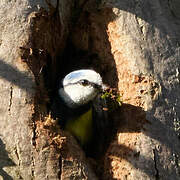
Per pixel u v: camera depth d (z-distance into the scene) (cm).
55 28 820
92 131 836
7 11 758
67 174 684
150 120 743
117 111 792
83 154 721
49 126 702
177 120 759
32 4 773
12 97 707
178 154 740
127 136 743
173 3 856
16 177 676
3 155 683
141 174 712
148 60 787
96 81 812
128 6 833
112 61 825
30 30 756
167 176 720
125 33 811
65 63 902
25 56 737
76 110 838
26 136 688
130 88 776
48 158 682
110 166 734
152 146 729
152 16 831
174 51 813
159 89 766
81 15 877
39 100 725
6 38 742
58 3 817
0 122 696
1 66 723
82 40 874
